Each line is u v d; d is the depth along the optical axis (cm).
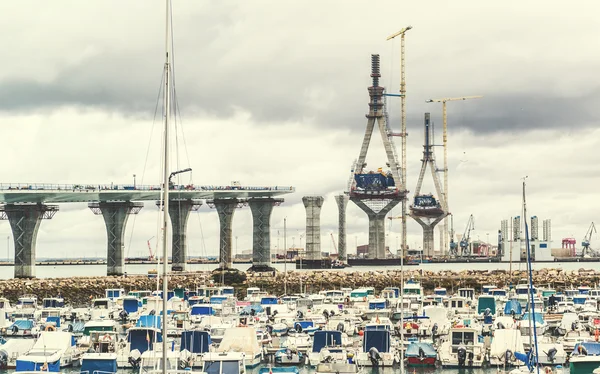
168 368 8862
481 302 14575
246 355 9831
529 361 8788
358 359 9819
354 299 16438
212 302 15912
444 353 9881
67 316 14462
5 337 12312
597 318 13238
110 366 9000
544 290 18275
